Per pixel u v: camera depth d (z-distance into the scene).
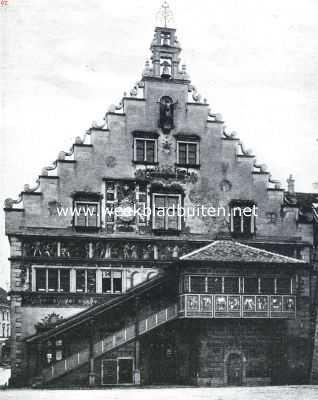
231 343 44.44
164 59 48.69
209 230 47.88
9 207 44.97
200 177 48.22
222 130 49.00
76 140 46.44
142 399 35.94
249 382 44.38
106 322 45.19
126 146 47.19
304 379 46.50
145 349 45.16
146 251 46.69
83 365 43.94
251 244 48.34
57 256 45.28
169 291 45.91
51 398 36.22
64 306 44.88
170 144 47.94
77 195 45.94
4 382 46.75
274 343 45.31
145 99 47.88
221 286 44.34
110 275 45.94
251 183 49.03
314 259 49.06
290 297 45.28
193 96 48.75
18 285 44.47
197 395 37.72
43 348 44.00
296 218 49.31
